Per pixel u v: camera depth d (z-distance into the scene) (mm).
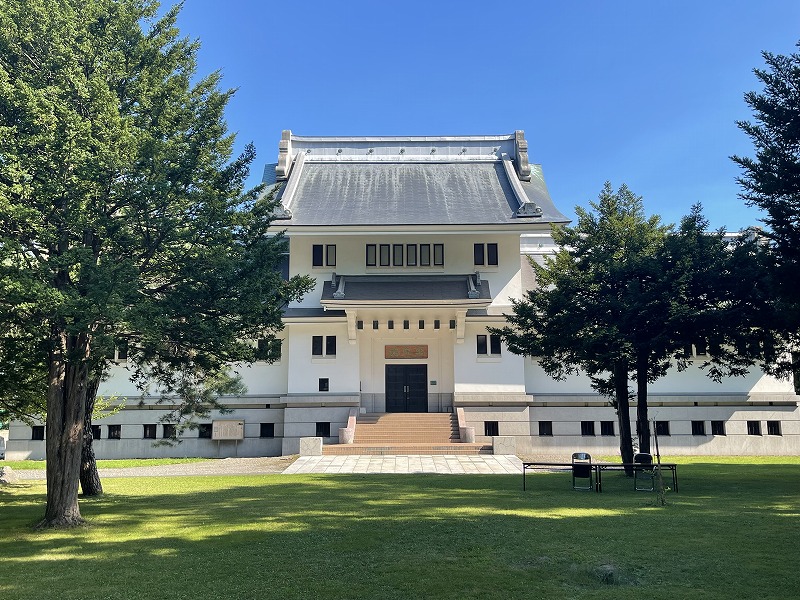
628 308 21609
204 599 8891
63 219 13461
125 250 14266
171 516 15406
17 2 14125
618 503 16688
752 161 18656
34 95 13125
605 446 36938
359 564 10539
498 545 11719
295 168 41031
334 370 37125
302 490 20234
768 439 37156
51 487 14617
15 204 12969
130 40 16047
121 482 23328
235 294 14734
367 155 43562
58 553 11664
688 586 9117
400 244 38156
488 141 44469
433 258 38031
